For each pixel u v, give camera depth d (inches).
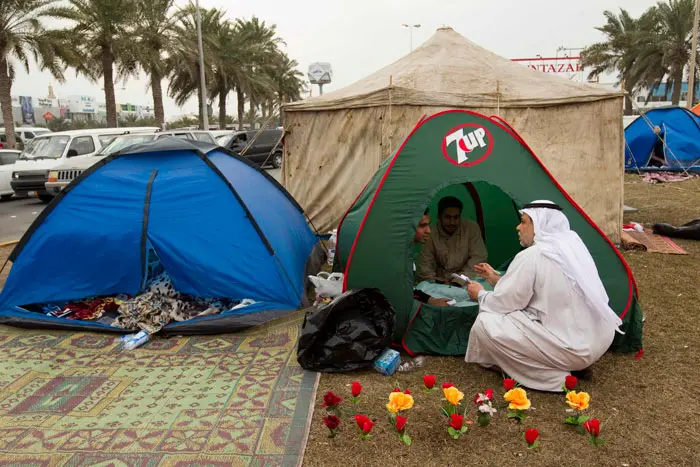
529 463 115.7
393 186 172.6
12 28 844.6
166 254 195.5
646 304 210.5
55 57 904.3
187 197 202.4
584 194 308.7
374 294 164.6
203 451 121.3
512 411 129.6
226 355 172.1
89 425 133.0
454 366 161.8
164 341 184.1
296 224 246.1
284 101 341.4
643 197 474.9
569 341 137.9
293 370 160.4
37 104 3385.8
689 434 125.0
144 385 153.1
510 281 143.7
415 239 192.1
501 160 173.8
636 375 153.1
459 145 174.7
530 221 145.0
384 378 155.1
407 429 128.7
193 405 141.3
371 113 298.0
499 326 144.3
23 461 119.0
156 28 991.6
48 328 193.9
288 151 342.6
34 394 148.8
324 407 139.2
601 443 115.0
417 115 293.7
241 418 134.4
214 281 195.5
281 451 120.6
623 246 300.8
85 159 529.0
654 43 1208.2
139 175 206.8
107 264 199.3
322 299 207.5
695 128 631.2
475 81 319.6
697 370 155.4
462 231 209.5
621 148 301.7
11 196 603.2
